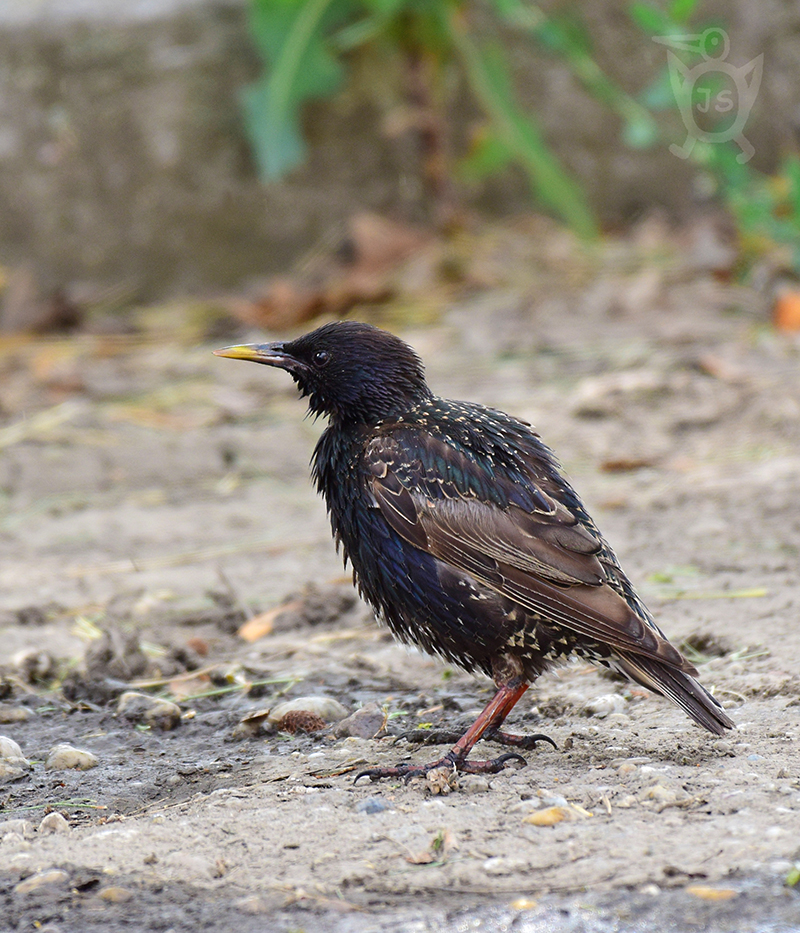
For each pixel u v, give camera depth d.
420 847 5.39
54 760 6.75
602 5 19.81
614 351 15.03
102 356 16.77
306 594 9.20
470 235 19.70
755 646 7.67
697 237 18.53
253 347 7.29
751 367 13.99
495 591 6.44
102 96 18.86
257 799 6.05
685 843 5.23
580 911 4.80
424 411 7.01
